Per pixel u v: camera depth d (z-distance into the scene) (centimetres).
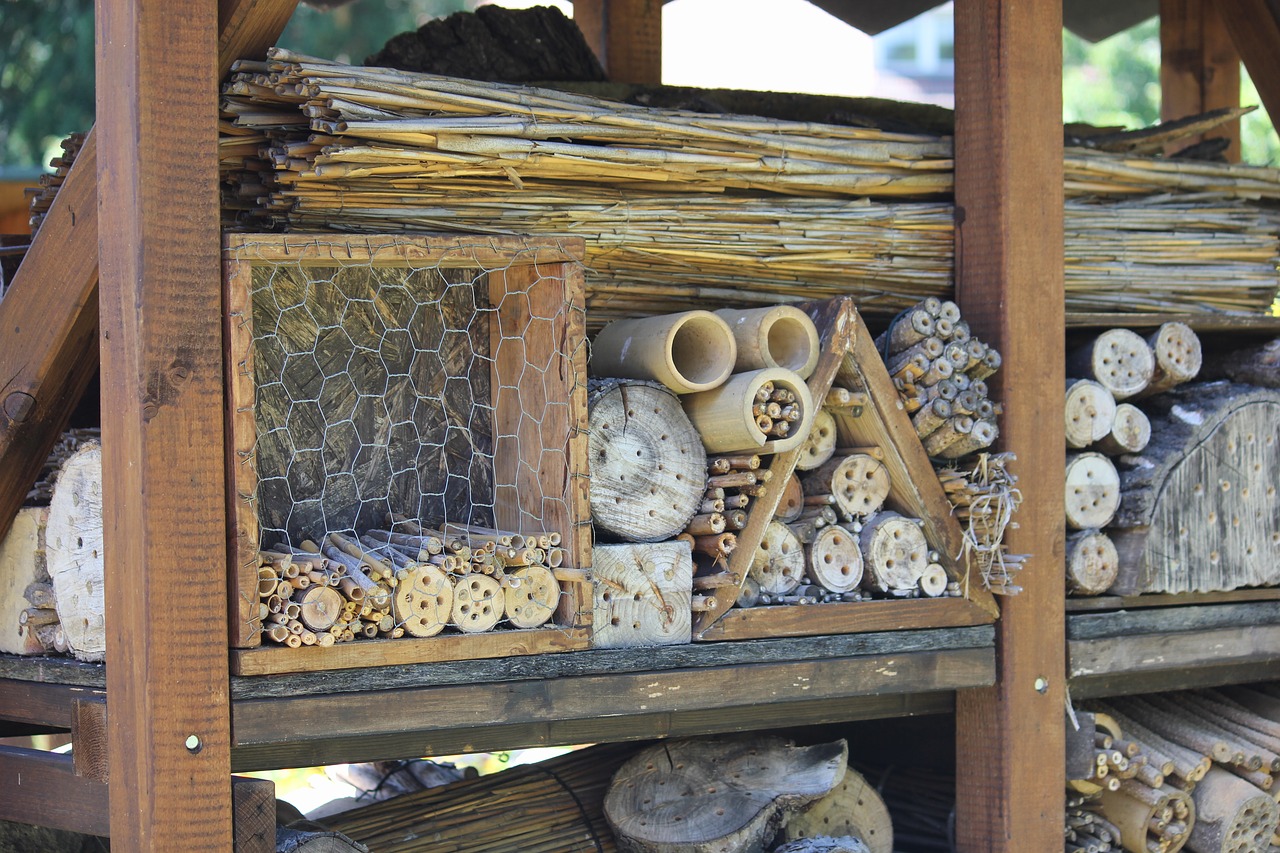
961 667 415
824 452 402
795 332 388
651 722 390
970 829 434
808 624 390
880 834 448
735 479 372
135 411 302
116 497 312
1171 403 483
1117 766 454
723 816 411
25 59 1360
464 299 389
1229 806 463
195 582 305
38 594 369
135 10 301
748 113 516
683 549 372
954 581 418
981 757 431
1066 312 473
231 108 341
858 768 535
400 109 353
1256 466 471
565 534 350
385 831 425
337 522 371
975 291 432
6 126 1340
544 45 517
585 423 347
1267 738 485
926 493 412
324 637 315
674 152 395
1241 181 505
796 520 403
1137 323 462
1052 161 429
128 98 304
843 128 428
